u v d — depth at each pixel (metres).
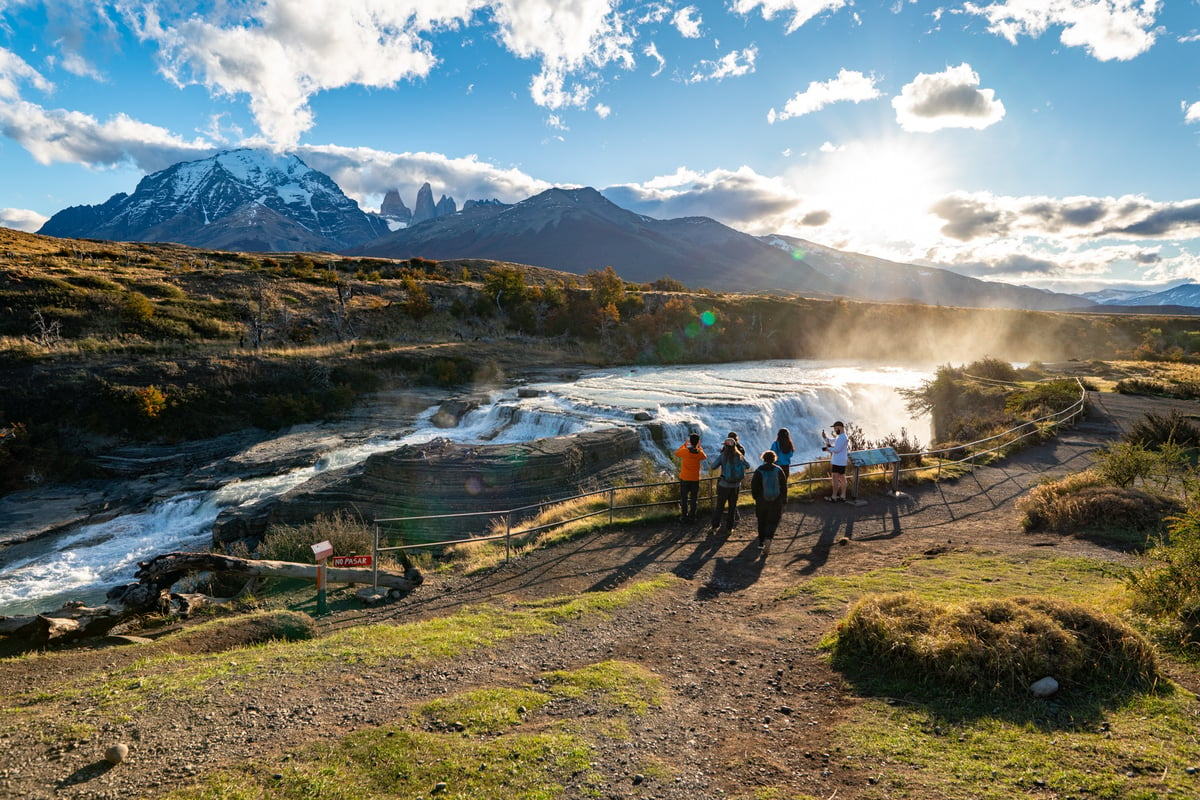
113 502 21.56
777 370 53.97
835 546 10.80
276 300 50.03
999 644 5.15
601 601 8.38
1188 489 9.91
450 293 64.12
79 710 5.27
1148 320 87.38
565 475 18.94
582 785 4.05
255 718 5.09
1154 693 4.70
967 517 12.58
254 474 23.55
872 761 4.20
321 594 9.33
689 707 5.33
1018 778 3.82
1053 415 21.72
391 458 17.94
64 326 35.91
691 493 12.72
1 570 16.17
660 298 77.31
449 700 5.33
